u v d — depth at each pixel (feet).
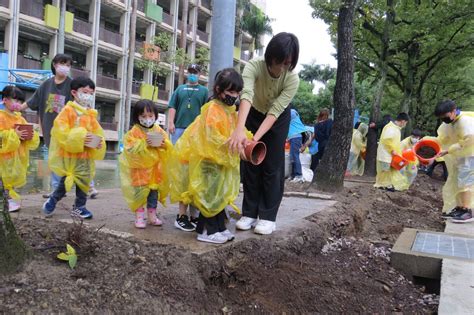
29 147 14.64
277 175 12.70
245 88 11.27
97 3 84.12
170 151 12.43
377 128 40.24
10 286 7.66
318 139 32.53
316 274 12.75
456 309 10.13
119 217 13.56
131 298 8.29
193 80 19.10
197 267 9.80
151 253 9.84
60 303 7.58
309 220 16.21
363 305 11.76
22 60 73.31
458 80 71.51
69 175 12.28
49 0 78.89
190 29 111.86
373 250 16.58
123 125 92.17
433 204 29.73
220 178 10.77
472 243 16.42
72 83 12.85
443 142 23.18
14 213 13.33
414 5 46.75
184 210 12.48
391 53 46.85
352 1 24.14
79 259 9.04
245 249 11.48
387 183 30.22
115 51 89.40
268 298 10.47
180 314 8.55
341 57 24.54
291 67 11.56
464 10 44.11
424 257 14.40
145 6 95.45
